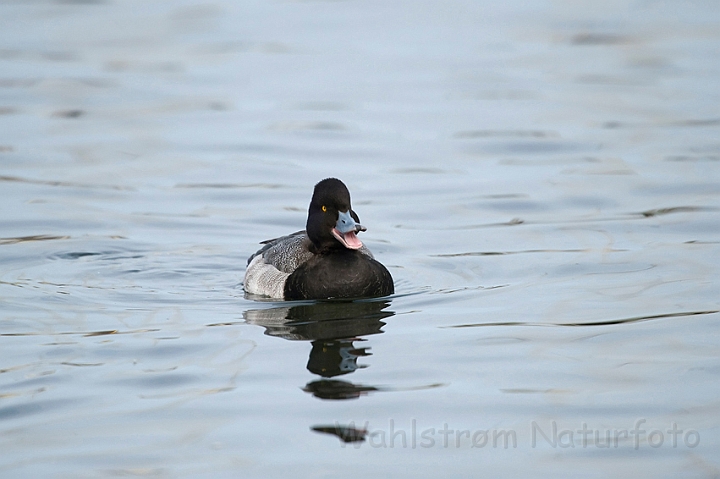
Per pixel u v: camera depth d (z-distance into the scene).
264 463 7.73
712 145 20.47
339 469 7.63
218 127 22.81
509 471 7.58
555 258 14.18
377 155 20.70
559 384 9.27
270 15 35.59
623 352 10.10
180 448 7.98
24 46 30.89
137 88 26.28
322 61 29.19
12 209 16.91
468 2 37.25
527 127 22.47
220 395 9.07
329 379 9.43
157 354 10.20
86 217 16.55
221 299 12.45
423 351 10.21
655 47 29.80
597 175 18.81
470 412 8.65
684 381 9.26
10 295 12.48
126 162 20.09
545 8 36.00
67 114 23.81
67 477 7.50
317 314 11.66
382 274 12.45
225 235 15.80
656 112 23.31
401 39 31.92
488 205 17.28
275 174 19.47
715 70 26.94
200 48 30.78
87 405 8.87
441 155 20.58
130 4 37.72
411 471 7.60
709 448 7.88
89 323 11.34
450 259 14.38
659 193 17.52
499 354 10.09
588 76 27.06
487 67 28.34
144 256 14.55
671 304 11.72
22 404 8.88
